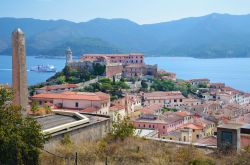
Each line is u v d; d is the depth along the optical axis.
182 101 172.38
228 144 32.25
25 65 38.06
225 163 28.72
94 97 117.38
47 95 120.62
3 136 20.72
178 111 146.00
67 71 194.00
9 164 21.48
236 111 151.50
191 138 110.06
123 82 182.75
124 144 33.31
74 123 34.16
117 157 28.94
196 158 29.31
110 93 163.50
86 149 29.86
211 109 160.00
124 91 168.75
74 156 27.78
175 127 122.25
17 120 22.30
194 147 33.78
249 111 158.38
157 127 115.44
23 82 37.78
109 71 193.38
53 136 30.28
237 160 29.11
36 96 120.75
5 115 21.86
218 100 186.00
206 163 28.27
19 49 37.41
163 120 120.19
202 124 120.25
